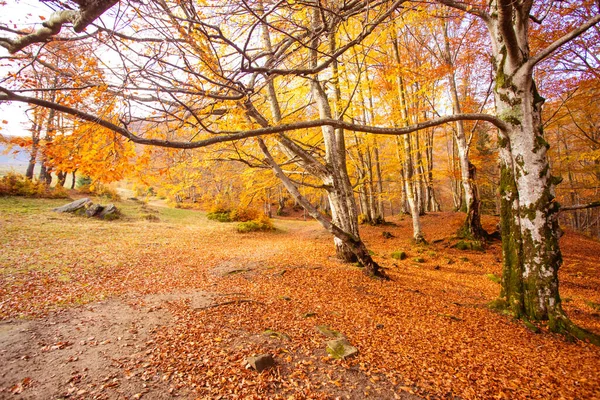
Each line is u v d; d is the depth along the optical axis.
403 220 21.69
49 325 5.10
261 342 4.71
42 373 3.75
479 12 6.29
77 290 6.92
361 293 7.52
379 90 10.90
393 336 5.21
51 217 15.48
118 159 3.52
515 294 6.17
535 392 3.69
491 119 5.91
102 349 4.37
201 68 3.58
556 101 13.37
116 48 2.79
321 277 8.71
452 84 12.94
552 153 17.58
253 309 6.13
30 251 9.64
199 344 4.56
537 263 5.81
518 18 5.93
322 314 6.07
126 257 10.47
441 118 5.34
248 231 19.55
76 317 5.50
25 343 4.45
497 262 11.66
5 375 3.67
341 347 4.57
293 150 8.88
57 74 3.37
